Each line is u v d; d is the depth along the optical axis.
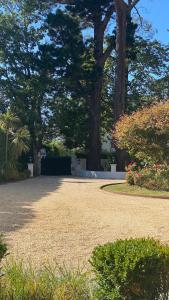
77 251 8.77
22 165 38.47
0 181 30.22
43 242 9.59
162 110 22.11
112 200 18.33
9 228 11.18
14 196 19.19
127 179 24.41
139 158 24.91
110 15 44.00
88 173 40.81
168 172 22.53
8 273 4.82
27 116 41.62
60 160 46.59
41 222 12.20
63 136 47.50
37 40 43.88
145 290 4.20
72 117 45.50
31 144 42.69
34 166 42.78
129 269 4.14
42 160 46.28
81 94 44.25
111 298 4.21
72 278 4.79
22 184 27.77
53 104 44.34
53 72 43.22
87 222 12.38
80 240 9.89
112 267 4.22
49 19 41.94
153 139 22.66
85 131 45.69
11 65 43.97
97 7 42.84
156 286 4.28
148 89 51.81
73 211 14.60
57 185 26.80
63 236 10.31
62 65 42.12
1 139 32.06
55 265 7.23
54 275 4.93
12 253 8.41
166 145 22.66
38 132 43.25
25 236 10.21
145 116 22.28
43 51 42.28
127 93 50.31
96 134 44.38
